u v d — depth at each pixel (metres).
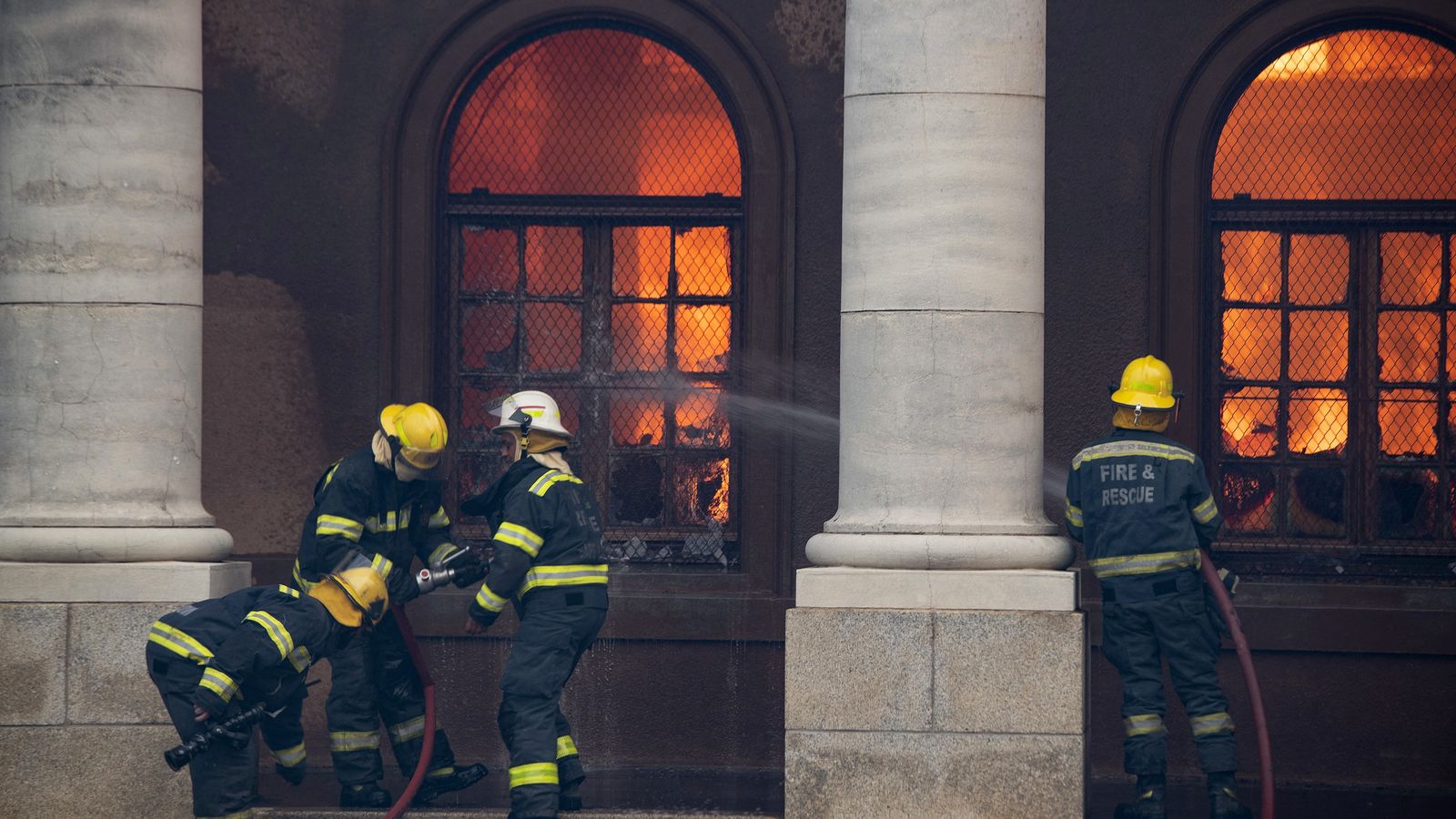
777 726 18.94
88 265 15.91
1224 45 18.67
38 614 15.56
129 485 15.95
